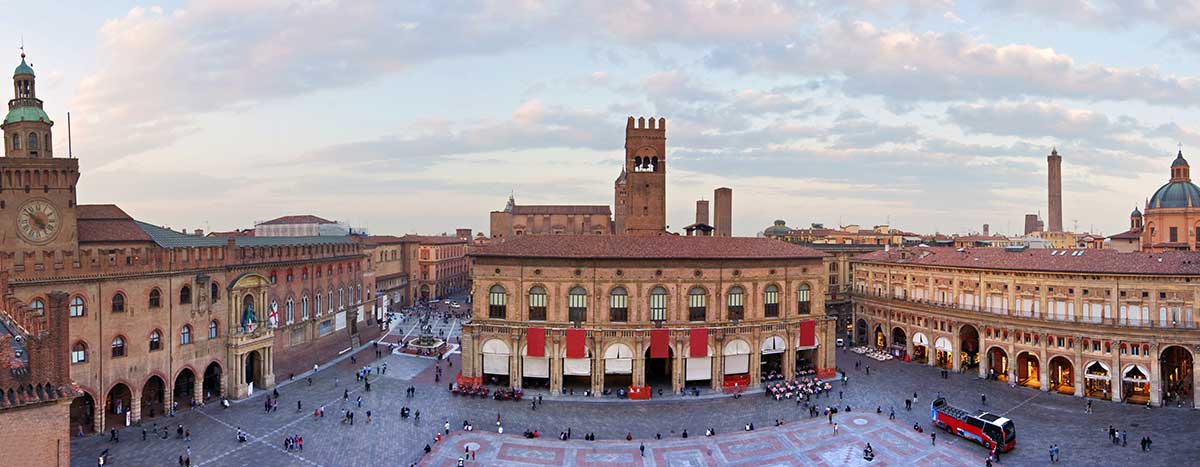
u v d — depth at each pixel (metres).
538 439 72.31
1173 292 84.62
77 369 71.12
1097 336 88.06
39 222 76.62
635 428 76.81
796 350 98.00
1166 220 133.62
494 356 92.62
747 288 95.19
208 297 85.75
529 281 92.25
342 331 120.56
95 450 67.38
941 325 107.25
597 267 91.19
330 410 82.44
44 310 68.81
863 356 116.56
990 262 102.81
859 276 127.56
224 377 88.00
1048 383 92.94
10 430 33.50
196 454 66.56
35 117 80.25
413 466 63.81
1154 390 84.62
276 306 99.12
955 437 73.31
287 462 64.81
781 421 78.31
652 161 122.44
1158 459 65.88
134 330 76.94
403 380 98.06
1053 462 65.50
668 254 92.56
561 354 90.50
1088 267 91.25
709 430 74.44
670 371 99.81
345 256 121.44
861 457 67.19
